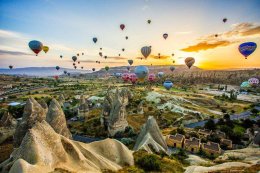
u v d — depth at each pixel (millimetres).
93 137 59125
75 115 84625
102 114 65562
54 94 146375
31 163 18438
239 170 21562
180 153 40406
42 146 20219
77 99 123625
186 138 53062
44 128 21797
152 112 86750
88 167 22109
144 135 41969
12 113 76312
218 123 72375
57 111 33062
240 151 39469
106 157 28203
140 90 152750
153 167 27312
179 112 91312
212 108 114375
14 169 16375
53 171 18625
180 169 28203
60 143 22453
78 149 24312
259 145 43281
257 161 27062
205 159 39469
